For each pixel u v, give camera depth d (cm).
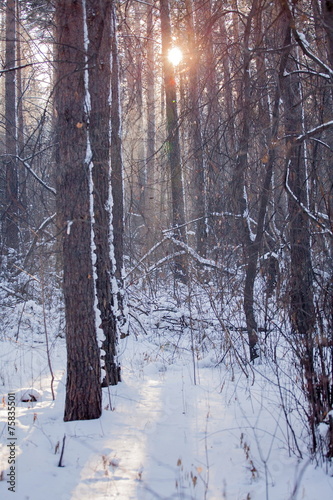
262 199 800
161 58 1438
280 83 676
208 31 727
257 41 679
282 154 716
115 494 398
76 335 580
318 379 474
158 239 1345
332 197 579
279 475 431
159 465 454
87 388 580
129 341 1030
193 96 801
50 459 462
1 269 1343
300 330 513
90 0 682
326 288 491
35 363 897
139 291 1196
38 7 1127
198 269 1112
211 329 977
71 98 575
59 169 589
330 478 421
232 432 528
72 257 580
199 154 859
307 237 650
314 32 688
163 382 753
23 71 2009
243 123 716
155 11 1496
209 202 1115
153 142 1672
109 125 736
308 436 492
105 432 535
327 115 699
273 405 601
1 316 1145
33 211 1497
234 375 766
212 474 435
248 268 829
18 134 1556
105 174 738
